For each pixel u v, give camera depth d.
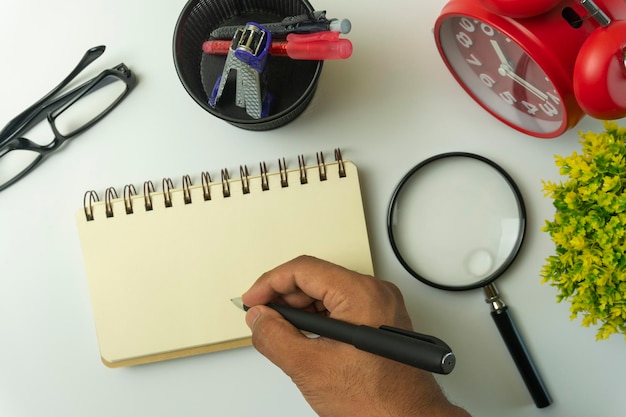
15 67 0.80
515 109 0.72
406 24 0.78
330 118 0.78
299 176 0.76
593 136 0.62
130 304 0.77
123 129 0.79
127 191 0.79
